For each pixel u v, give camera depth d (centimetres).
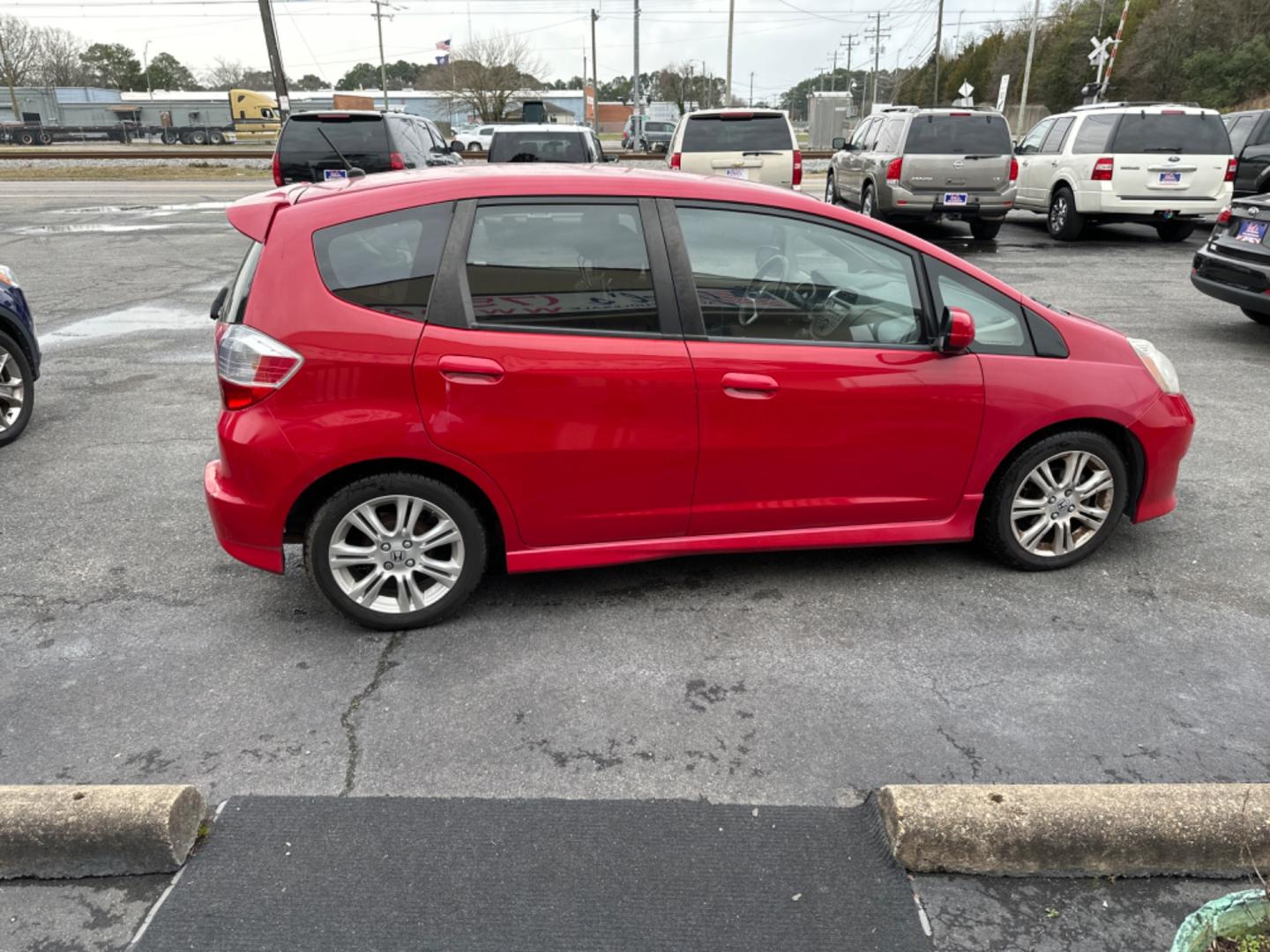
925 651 342
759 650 344
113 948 218
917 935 221
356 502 334
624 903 229
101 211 1772
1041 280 1102
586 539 355
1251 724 299
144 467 526
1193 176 1330
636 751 287
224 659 337
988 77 7081
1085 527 401
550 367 329
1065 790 245
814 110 4488
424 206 328
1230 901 213
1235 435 578
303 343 316
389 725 300
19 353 564
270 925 222
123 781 274
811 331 354
